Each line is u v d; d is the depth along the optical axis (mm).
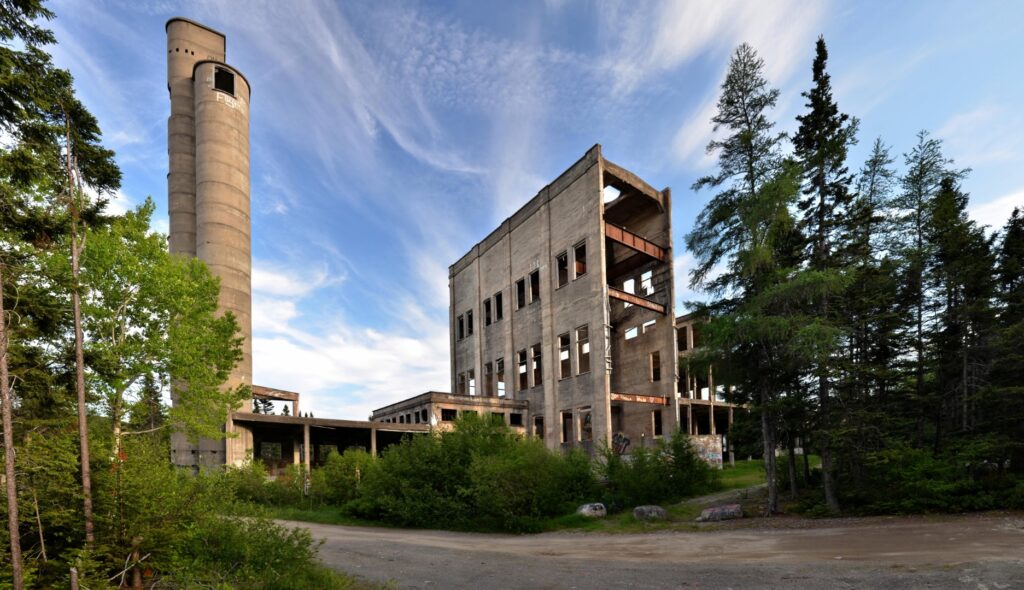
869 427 16797
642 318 41625
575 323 38969
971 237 20672
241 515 10680
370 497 24281
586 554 13289
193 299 18859
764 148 19234
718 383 20422
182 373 18094
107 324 16312
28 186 9750
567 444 39656
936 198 22406
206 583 9211
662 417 38406
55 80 9453
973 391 19641
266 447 53906
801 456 25859
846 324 18484
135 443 10789
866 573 8758
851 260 19406
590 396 36719
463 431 23828
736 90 19750
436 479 22672
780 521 16734
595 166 38188
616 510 21328
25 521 8641
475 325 53406
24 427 9945
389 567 12305
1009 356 18438
